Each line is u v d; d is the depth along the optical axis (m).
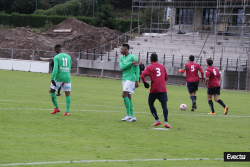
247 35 87.88
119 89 52.25
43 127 20.52
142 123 23.92
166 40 95.44
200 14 98.69
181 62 74.19
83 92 45.38
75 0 191.25
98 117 25.62
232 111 33.19
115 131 20.41
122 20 161.25
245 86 68.88
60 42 121.31
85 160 13.98
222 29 93.50
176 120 26.00
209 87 30.53
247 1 80.81
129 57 24.06
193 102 32.22
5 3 189.75
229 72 67.12
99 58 90.56
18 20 168.62
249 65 67.69
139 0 102.31
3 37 119.88
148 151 15.91
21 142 16.56
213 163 14.26
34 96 37.00
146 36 102.75
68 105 25.62
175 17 104.62
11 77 63.22
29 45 113.19
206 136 20.02
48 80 61.09
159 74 22.08
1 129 19.31
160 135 19.78
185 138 19.20
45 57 106.81
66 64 25.27
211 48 84.50
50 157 14.23
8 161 13.40
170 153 15.68
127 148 16.33
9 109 26.86
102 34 131.62
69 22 142.50
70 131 19.73
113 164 13.55
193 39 91.88
